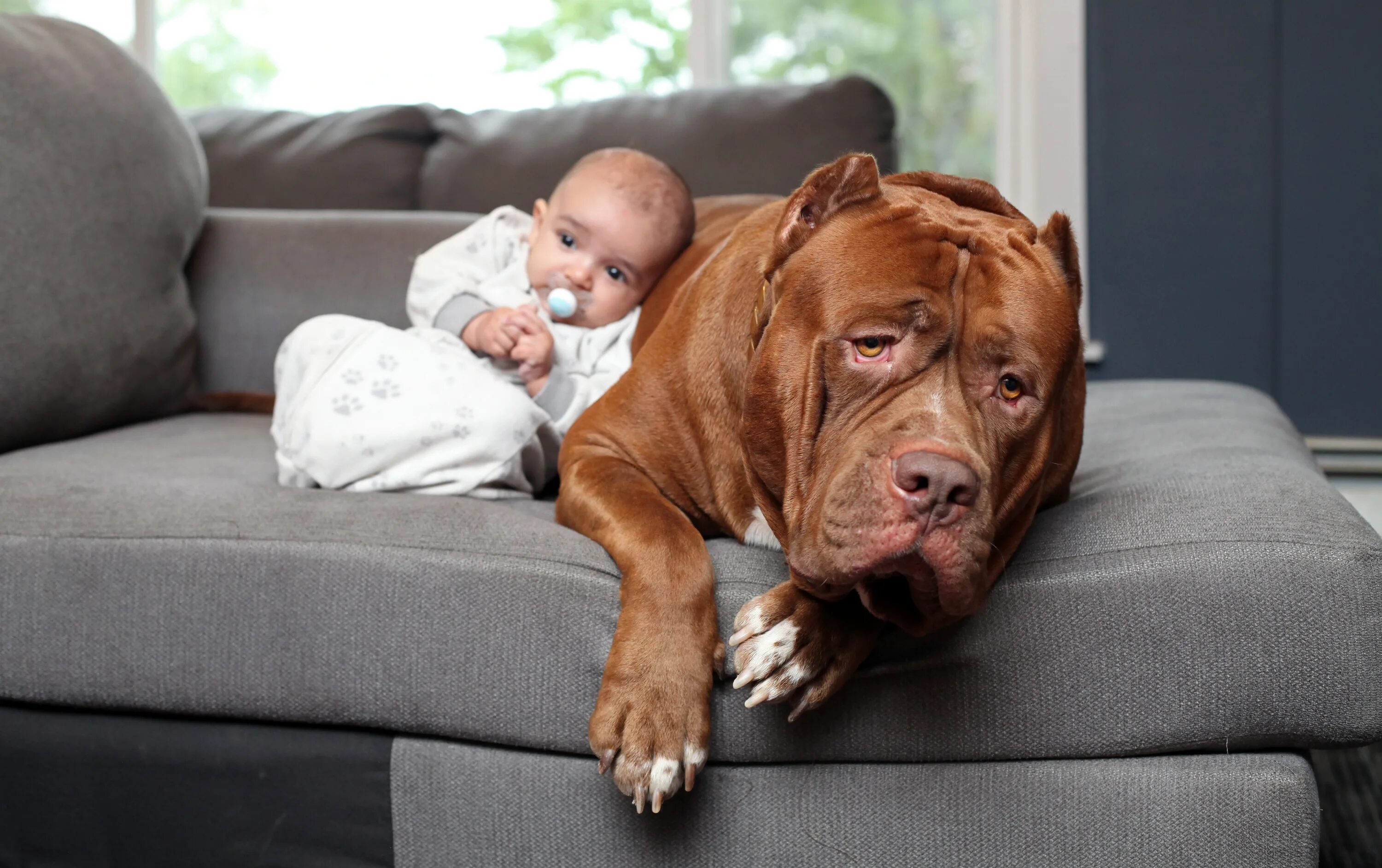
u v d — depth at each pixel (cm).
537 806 126
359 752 132
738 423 134
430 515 137
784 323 118
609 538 128
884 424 107
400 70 384
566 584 125
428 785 129
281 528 133
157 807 137
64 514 138
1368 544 117
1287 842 116
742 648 114
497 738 127
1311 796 116
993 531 105
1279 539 117
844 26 365
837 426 113
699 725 113
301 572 130
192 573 132
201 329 237
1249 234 342
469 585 127
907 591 113
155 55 380
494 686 126
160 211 212
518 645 125
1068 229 121
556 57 376
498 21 378
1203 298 346
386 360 160
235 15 385
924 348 110
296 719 131
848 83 256
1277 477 136
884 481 102
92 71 204
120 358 200
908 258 112
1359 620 114
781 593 117
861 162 120
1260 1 334
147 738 136
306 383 161
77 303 190
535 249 185
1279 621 114
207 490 146
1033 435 115
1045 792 119
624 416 150
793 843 123
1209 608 116
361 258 239
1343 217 338
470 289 184
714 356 138
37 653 134
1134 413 205
